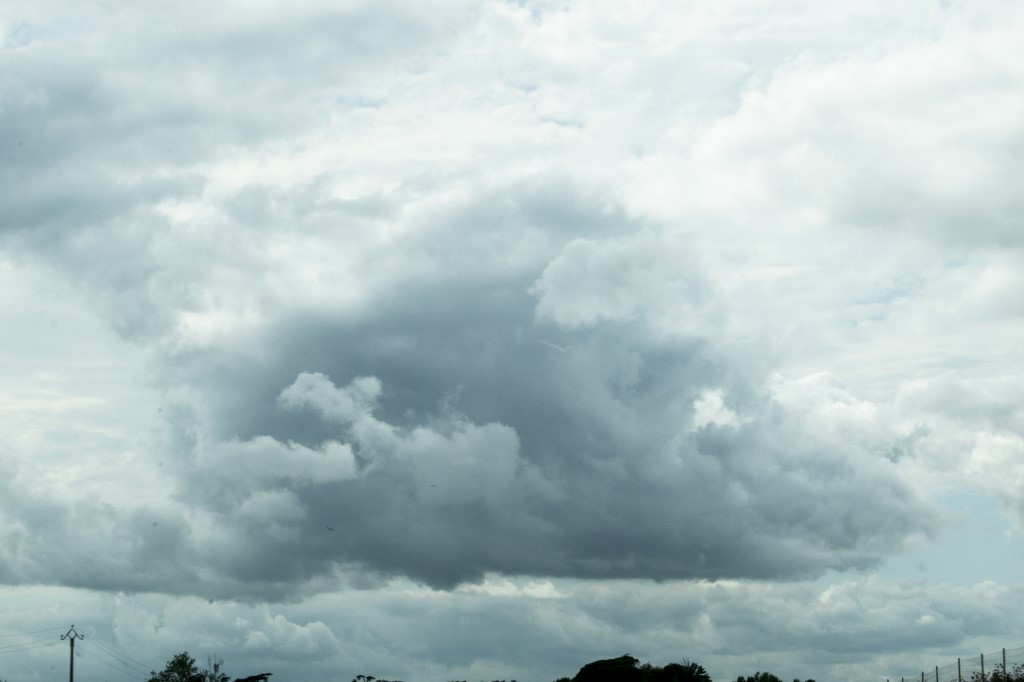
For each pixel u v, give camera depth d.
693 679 95.75
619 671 102.25
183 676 114.19
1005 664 80.88
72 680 115.56
